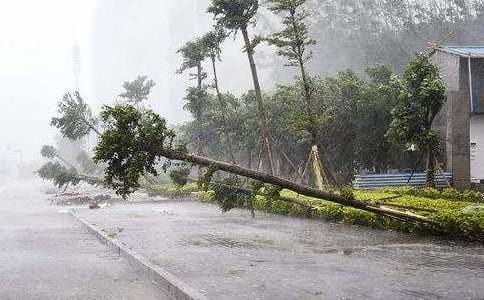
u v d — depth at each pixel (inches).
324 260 410.0
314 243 517.0
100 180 1700.3
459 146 1114.7
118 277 363.9
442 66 1228.5
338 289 301.9
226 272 358.9
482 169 1155.9
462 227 512.1
